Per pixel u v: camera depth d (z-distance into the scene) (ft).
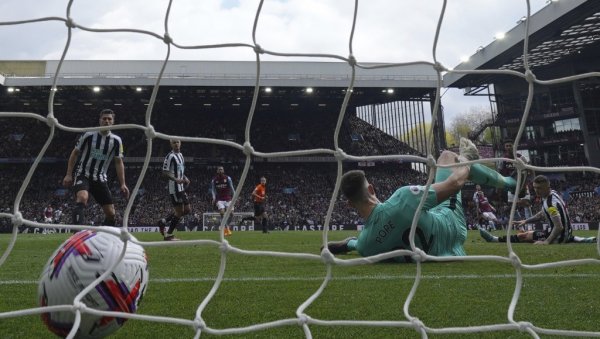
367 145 134.51
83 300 5.63
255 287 10.42
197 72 115.03
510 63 108.37
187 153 124.77
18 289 10.37
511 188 18.80
